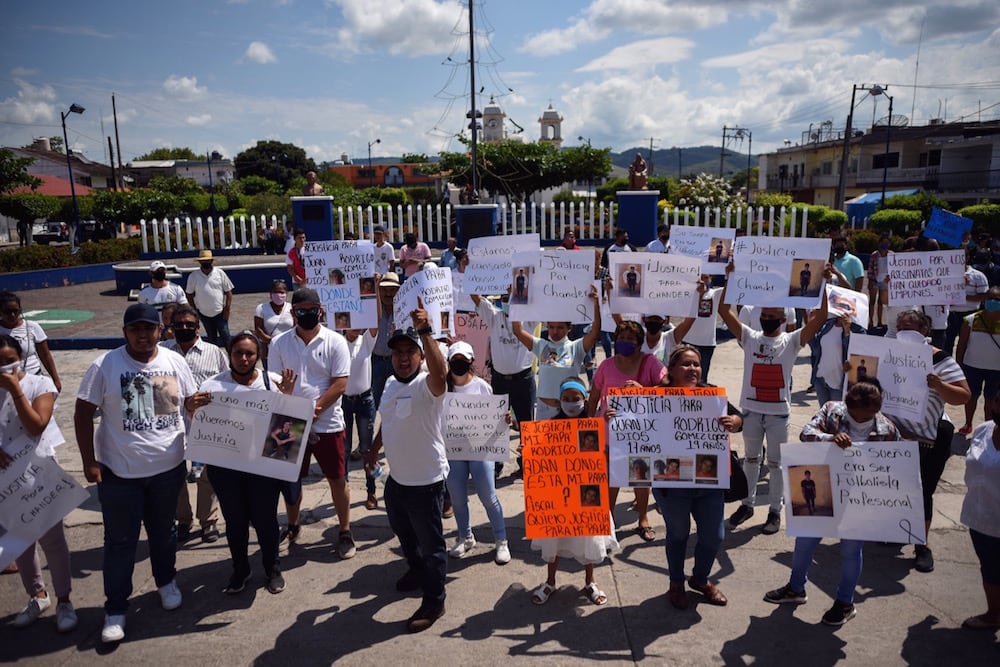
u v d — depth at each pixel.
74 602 4.59
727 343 12.15
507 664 3.85
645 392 4.35
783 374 5.30
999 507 3.88
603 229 19.22
